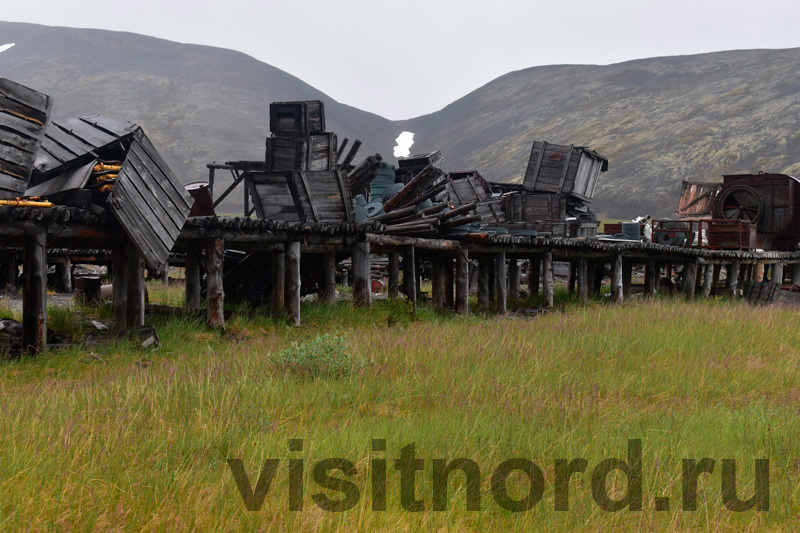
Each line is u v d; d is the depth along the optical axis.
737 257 29.02
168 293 20.59
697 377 10.95
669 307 20.89
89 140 12.81
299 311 15.64
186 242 15.69
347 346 10.38
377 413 8.08
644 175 140.25
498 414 7.77
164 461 5.64
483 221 33.97
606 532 4.84
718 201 33.53
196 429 6.58
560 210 37.69
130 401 7.64
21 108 11.25
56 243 12.79
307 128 26.72
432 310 19.69
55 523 4.32
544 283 22.73
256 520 4.59
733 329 16.05
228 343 13.22
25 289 11.05
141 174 12.73
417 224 18.38
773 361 12.62
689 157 145.88
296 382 9.37
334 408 8.30
